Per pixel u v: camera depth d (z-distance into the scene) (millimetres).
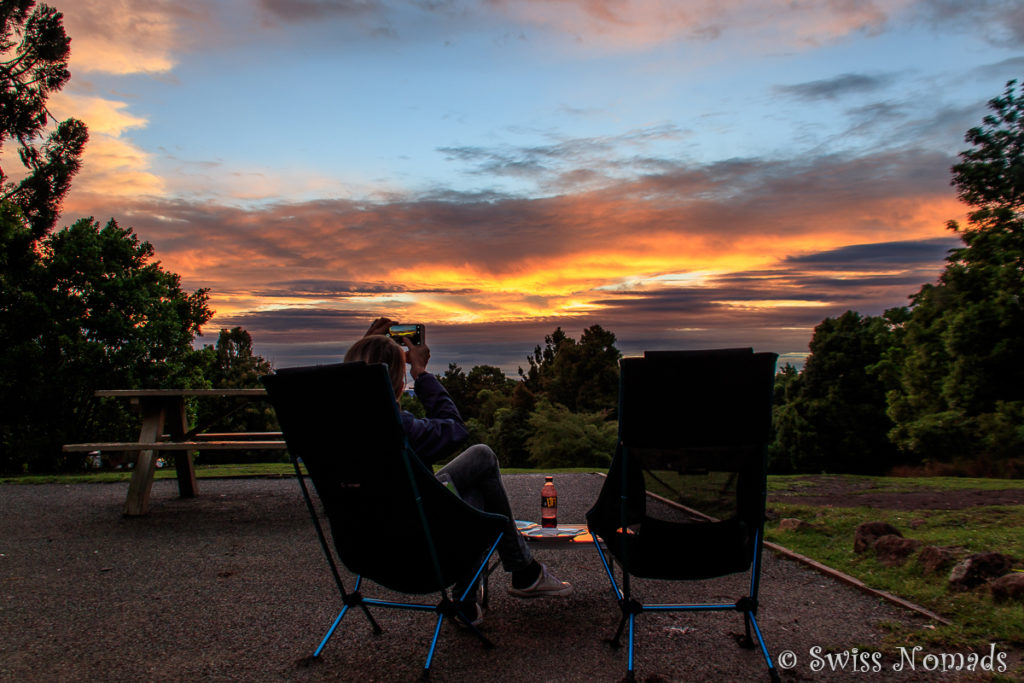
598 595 3277
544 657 2514
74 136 20031
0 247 18391
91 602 3234
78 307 19875
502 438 38031
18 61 19156
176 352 22453
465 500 2773
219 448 5195
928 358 28578
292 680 2326
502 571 3742
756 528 2500
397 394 2676
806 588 3318
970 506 5551
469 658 2514
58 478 8258
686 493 2500
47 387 18875
